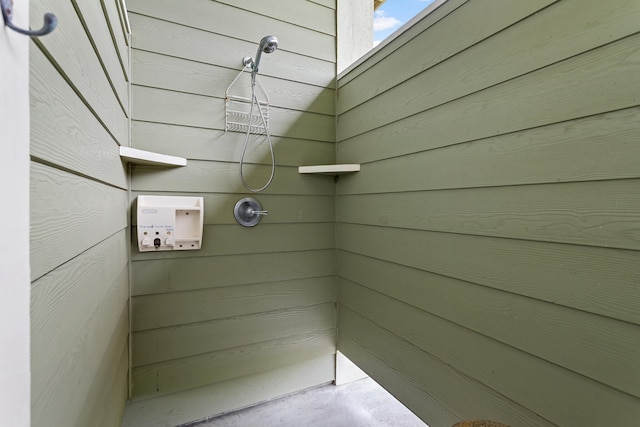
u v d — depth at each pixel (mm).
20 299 360
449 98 1194
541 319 907
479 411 1100
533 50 912
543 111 888
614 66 743
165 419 1589
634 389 724
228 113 1684
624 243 732
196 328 1647
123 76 1292
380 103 1587
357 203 1788
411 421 1712
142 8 1488
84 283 685
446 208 1218
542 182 894
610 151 752
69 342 579
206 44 1628
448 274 1216
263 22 1769
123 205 1342
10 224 341
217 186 1672
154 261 1548
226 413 1737
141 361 1531
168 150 1549
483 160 1066
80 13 647
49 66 478
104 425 939
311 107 1910
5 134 331
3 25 326
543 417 906
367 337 1723
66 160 556
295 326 1900
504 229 1002
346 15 1996
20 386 359
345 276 1918
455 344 1191
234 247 1725
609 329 764
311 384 1967
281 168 1836
